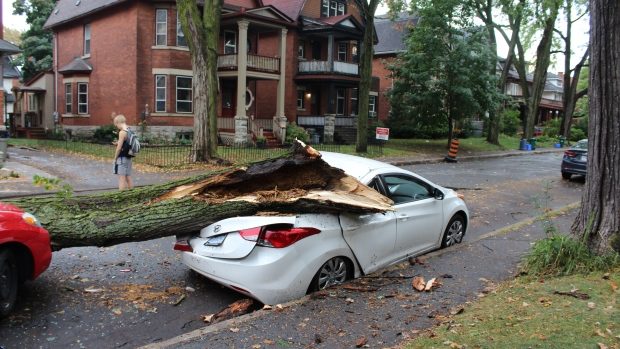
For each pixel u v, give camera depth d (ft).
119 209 17.70
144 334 14.64
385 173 20.59
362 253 18.61
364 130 78.84
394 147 92.02
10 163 53.06
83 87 94.63
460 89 85.56
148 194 18.63
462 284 18.17
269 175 18.70
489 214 34.63
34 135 98.84
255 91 97.81
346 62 101.65
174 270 20.20
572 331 13.14
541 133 159.94
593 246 18.67
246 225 16.26
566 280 17.37
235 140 81.20
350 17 98.78
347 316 15.05
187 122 86.17
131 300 16.92
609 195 18.58
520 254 22.00
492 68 92.53
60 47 103.76
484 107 90.07
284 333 13.80
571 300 15.42
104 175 47.32
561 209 34.09
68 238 16.87
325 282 17.56
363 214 18.43
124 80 85.10
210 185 17.98
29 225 15.24
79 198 18.20
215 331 13.85
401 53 95.09
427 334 13.65
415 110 91.35
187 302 17.02
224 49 91.15
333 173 18.71
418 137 114.42
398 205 20.61
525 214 35.09
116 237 17.04
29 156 62.95
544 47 115.24
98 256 21.71
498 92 90.68
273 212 17.29
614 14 18.24
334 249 17.42
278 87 88.58
